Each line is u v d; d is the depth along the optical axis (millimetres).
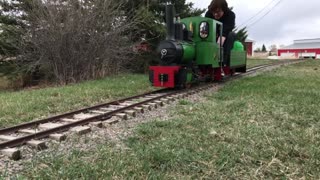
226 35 15945
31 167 4660
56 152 5320
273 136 5918
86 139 6035
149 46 21641
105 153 5070
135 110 8477
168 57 11992
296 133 6078
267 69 24375
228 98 10375
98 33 17672
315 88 12297
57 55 16969
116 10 18469
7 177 4398
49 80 19031
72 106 9500
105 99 10773
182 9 22812
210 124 6871
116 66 19734
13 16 19453
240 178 4320
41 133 6137
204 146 5473
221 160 4785
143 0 20641
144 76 18594
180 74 12211
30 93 11891
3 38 18656
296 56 79312
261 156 4965
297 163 4742
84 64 17625
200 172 4512
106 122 7184
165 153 4973
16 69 19391
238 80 15977
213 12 15562
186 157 4887
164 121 7188
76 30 16938
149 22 19984
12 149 5258
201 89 12875
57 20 16844
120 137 6180
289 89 11836
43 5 17000
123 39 19484
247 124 6781
